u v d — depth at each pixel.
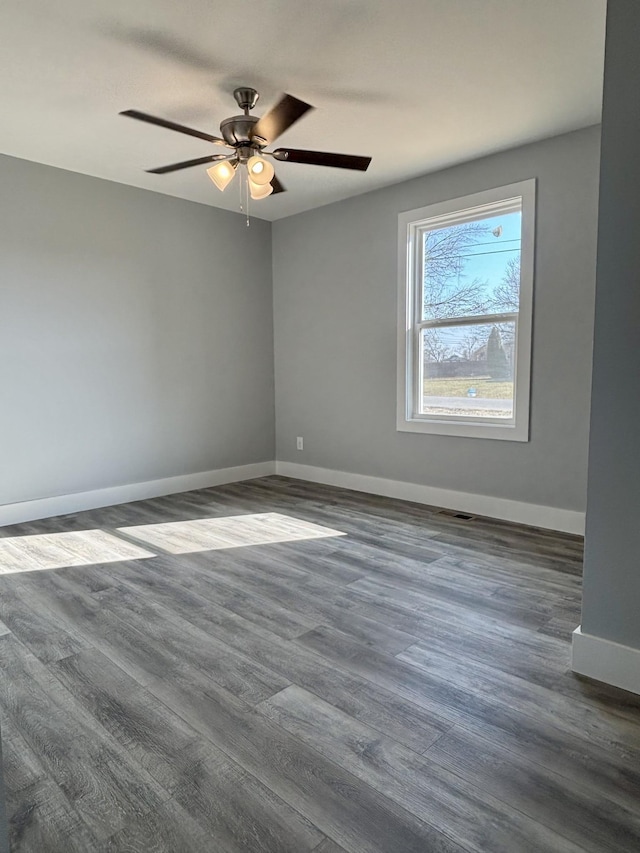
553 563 3.11
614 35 1.74
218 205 4.95
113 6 2.19
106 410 4.40
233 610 2.54
